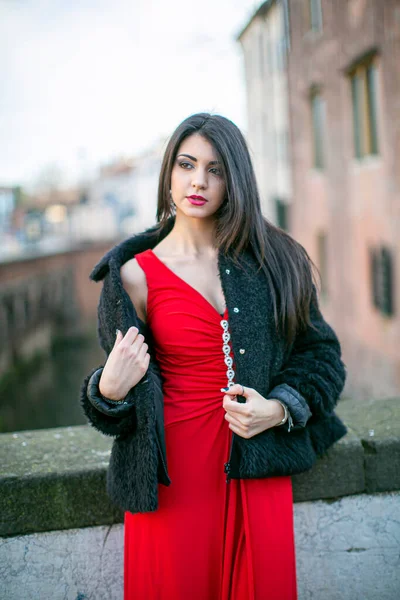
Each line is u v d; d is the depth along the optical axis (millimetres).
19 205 37438
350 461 1805
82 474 1692
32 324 20500
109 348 1512
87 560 1737
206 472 1496
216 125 1514
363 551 1863
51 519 1687
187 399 1513
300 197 14289
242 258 1559
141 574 1514
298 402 1472
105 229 54375
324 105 12266
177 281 1511
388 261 9625
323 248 13352
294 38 13688
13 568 1699
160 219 1671
